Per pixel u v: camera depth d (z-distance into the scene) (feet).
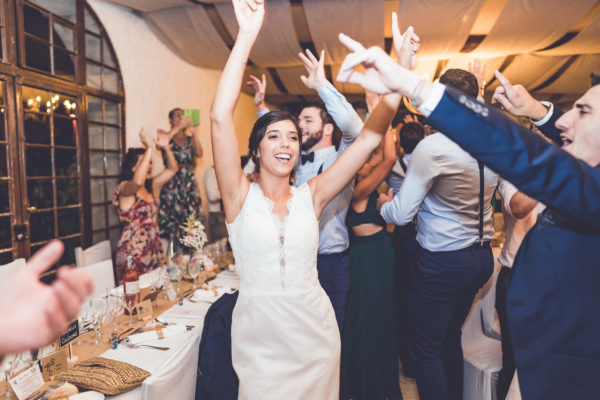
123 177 11.14
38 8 10.50
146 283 7.92
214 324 5.51
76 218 11.94
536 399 2.82
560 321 2.75
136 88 14.87
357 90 23.91
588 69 18.39
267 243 4.54
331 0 12.78
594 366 2.65
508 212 5.88
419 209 6.48
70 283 1.43
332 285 7.10
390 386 7.95
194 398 5.32
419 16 13.10
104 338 5.61
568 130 2.80
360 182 7.64
